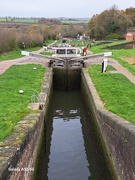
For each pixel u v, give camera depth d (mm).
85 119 17000
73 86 24328
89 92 15398
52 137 14148
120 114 10094
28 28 67375
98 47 44000
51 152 12508
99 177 10914
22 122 9031
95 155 12312
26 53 25344
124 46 51438
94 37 68375
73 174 10719
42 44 48312
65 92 24156
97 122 11812
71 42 54500
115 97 13078
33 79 17609
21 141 7070
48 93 15648
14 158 6223
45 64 24875
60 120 16891
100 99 13250
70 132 14883
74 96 22891
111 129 9172
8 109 10711
